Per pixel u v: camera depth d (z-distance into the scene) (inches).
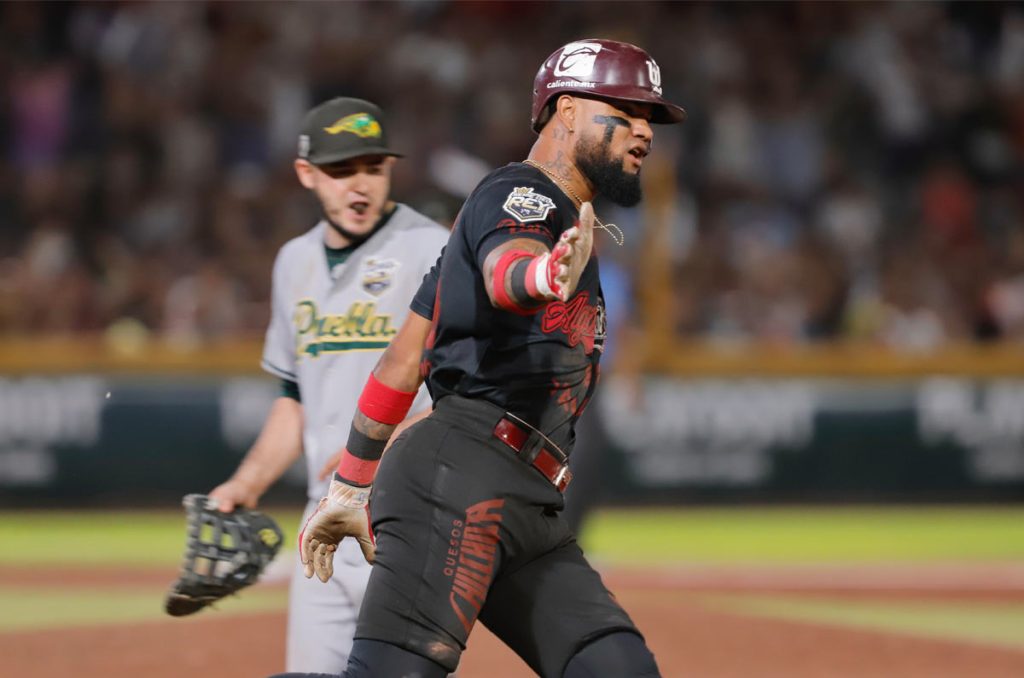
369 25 2738.7
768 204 2561.5
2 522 1859.0
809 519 1966.0
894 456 2032.5
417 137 2509.8
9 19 2642.7
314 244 684.7
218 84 2613.2
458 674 982.4
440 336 528.4
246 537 645.9
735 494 2005.4
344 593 647.8
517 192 499.2
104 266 2306.8
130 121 2551.7
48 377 1898.4
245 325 2160.4
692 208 2504.9
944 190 2645.2
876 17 2847.0
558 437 534.3
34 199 2420.0
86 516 1891.0
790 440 2015.3
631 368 1539.1
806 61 2795.3
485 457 517.3
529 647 524.4
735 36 2783.0
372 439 548.7
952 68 2839.6
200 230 2380.7
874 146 2726.4
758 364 2012.8
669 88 2672.2
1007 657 1078.4
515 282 460.1
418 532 511.2
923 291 2370.8
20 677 966.4
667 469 1987.0
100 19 2659.9
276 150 2568.9
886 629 1190.3
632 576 1485.0
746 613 1253.7
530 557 528.1
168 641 1092.5
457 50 2679.6
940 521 1966.0
